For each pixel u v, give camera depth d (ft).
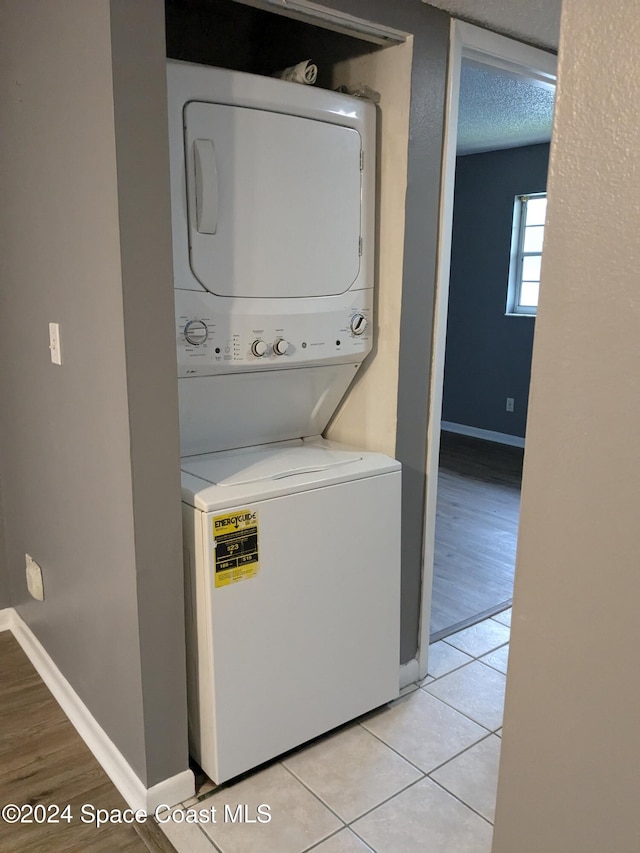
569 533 2.37
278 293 5.91
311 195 5.95
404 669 7.32
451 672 7.65
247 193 5.57
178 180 5.20
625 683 2.29
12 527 7.89
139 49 4.48
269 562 5.69
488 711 6.97
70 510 6.15
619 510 2.22
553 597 2.46
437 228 6.64
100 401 5.25
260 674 5.82
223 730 5.68
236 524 5.43
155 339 4.93
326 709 6.36
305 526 5.86
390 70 6.18
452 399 19.43
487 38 6.59
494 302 17.80
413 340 6.66
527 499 2.48
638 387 2.11
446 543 11.37
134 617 5.29
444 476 15.21
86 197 4.94
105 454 5.31
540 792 2.64
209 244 5.43
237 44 7.18
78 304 5.34
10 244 6.52
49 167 5.45
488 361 18.22
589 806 2.48
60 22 4.89
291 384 6.47
